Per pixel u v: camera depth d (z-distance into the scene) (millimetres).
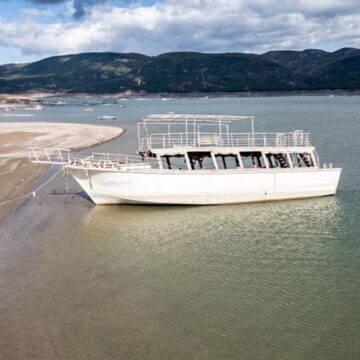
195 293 21016
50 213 34125
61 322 18562
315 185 37156
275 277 22594
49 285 21891
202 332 17812
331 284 21719
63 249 26703
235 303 20031
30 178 46375
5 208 35562
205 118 37281
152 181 34344
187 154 35969
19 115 181250
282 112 162750
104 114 183875
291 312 19234
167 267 24016
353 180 43438
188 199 35156
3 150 65688
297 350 16656
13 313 19281
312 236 28469
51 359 16156
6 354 16469
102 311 19422
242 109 199625
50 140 79000
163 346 16906
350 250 25938
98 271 23531
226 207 35250
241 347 16844
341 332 17734
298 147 37625
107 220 32375
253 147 36562
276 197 36500
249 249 26453
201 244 27438
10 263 24594
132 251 26375
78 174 35000
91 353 16516
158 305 19922
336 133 82500
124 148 69312
